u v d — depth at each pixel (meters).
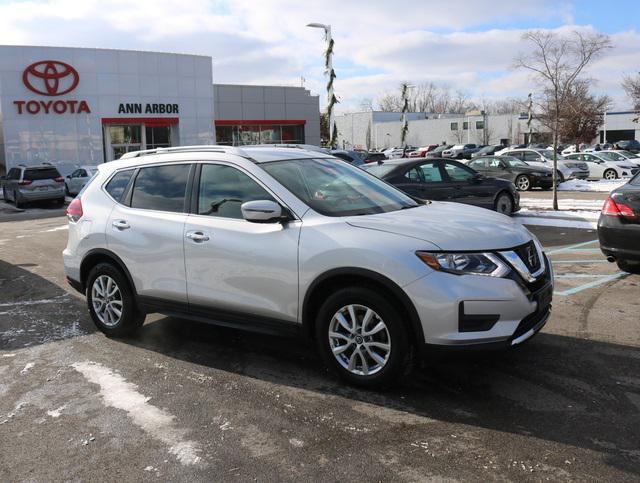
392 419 3.82
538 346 5.04
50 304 7.04
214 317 4.85
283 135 45.19
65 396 4.35
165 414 4.00
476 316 3.83
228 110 42.25
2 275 8.87
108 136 33.34
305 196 4.57
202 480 3.20
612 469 3.17
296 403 4.11
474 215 4.58
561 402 3.99
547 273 4.39
